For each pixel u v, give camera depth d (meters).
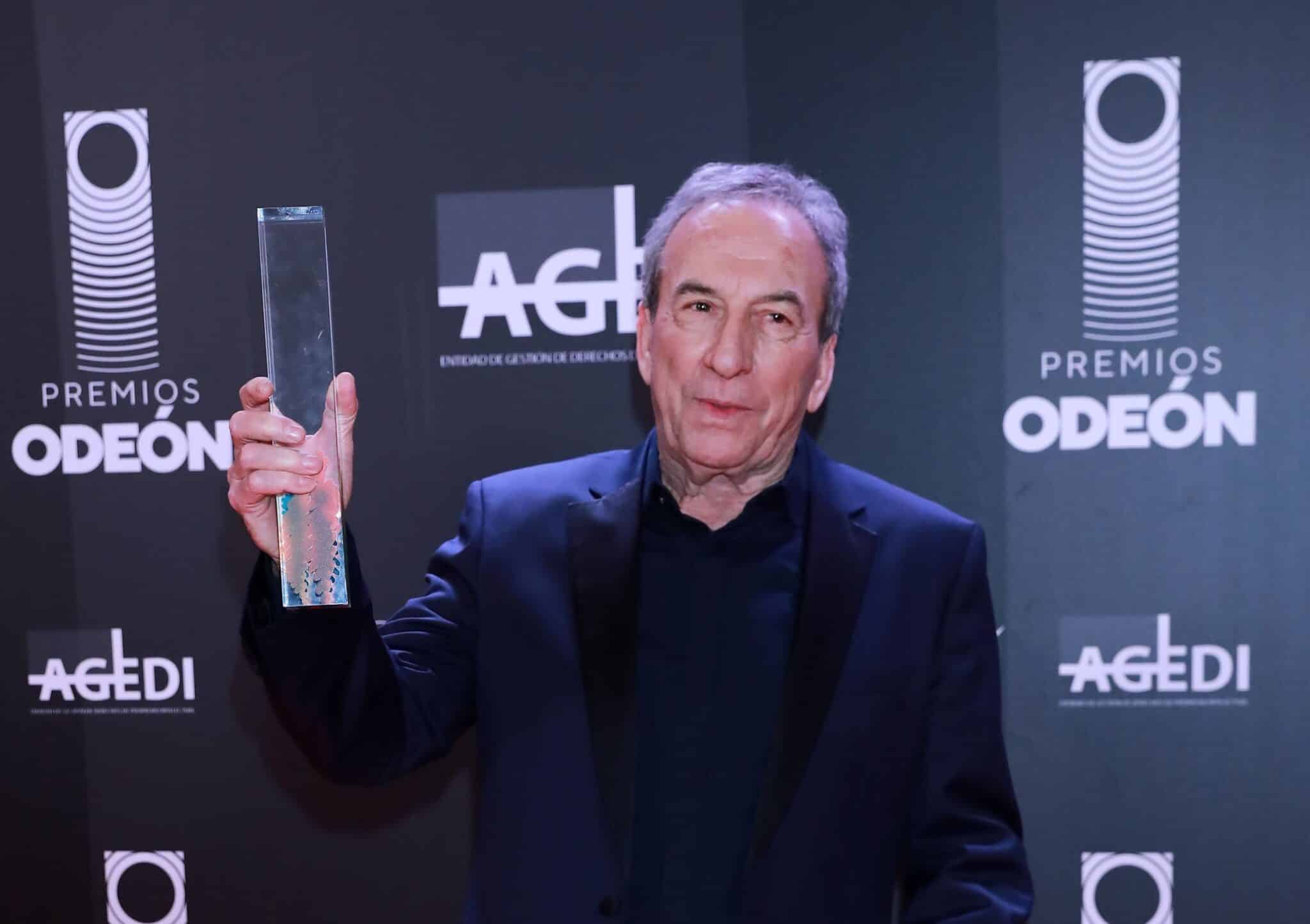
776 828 1.03
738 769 1.07
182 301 1.85
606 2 1.77
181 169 1.83
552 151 1.79
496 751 1.12
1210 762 1.76
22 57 1.84
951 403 1.76
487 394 1.82
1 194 1.86
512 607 1.15
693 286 1.04
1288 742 1.75
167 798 1.91
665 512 1.17
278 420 0.81
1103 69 1.72
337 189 1.82
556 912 1.04
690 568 1.14
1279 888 1.76
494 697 1.13
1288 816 1.75
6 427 1.88
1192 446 1.74
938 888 1.06
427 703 1.10
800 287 1.04
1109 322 1.74
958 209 1.75
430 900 1.89
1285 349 1.72
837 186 1.76
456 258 1.81
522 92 1.79
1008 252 1.74
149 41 1.83
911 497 1.21
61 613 1.89
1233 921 1.77
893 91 1.75
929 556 1.15
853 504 1.17
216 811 1.90
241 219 1.83
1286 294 1.71
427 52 1.79
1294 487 1.73
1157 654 1.76
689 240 1.06
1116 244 1.73
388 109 1.80
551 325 1.81
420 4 1.79
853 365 1.77
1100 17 1.71
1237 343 1.72
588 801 1.07
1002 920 0.99
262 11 1.81
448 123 1.80
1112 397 1.75
